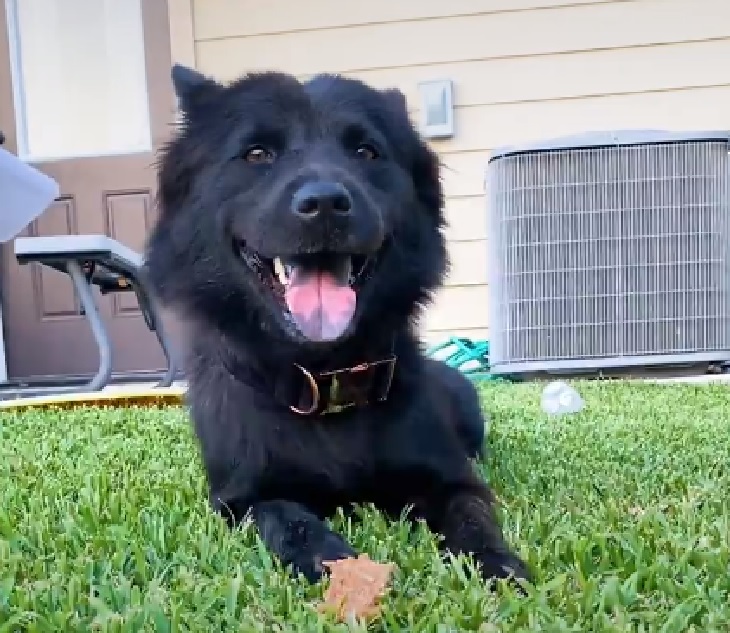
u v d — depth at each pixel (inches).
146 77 149.1
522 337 112.7
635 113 136.5
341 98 54.6
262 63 139.7
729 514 44.0
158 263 56.1
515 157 110.5
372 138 53.9
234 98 53.9
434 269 56.2
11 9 148.8
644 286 109.4
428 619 30.6
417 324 56.4
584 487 52.6
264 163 52.1
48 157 148.9
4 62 149.5
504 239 112.4
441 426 51.7
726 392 96.1
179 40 140.3
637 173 108.0
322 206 45.4
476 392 68.7
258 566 38.5
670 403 88.9
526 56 136.6
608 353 111.0
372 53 138.4
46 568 38.6
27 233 148.4
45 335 146.6
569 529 41.4
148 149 149.6
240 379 50.7
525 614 30.9
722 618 30.4
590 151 108.6
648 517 42.8
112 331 144.8
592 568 36.7
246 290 51.3
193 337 56.3
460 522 42.7
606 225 109.3
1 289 146.1
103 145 152.4
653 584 34.5
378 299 52.5
